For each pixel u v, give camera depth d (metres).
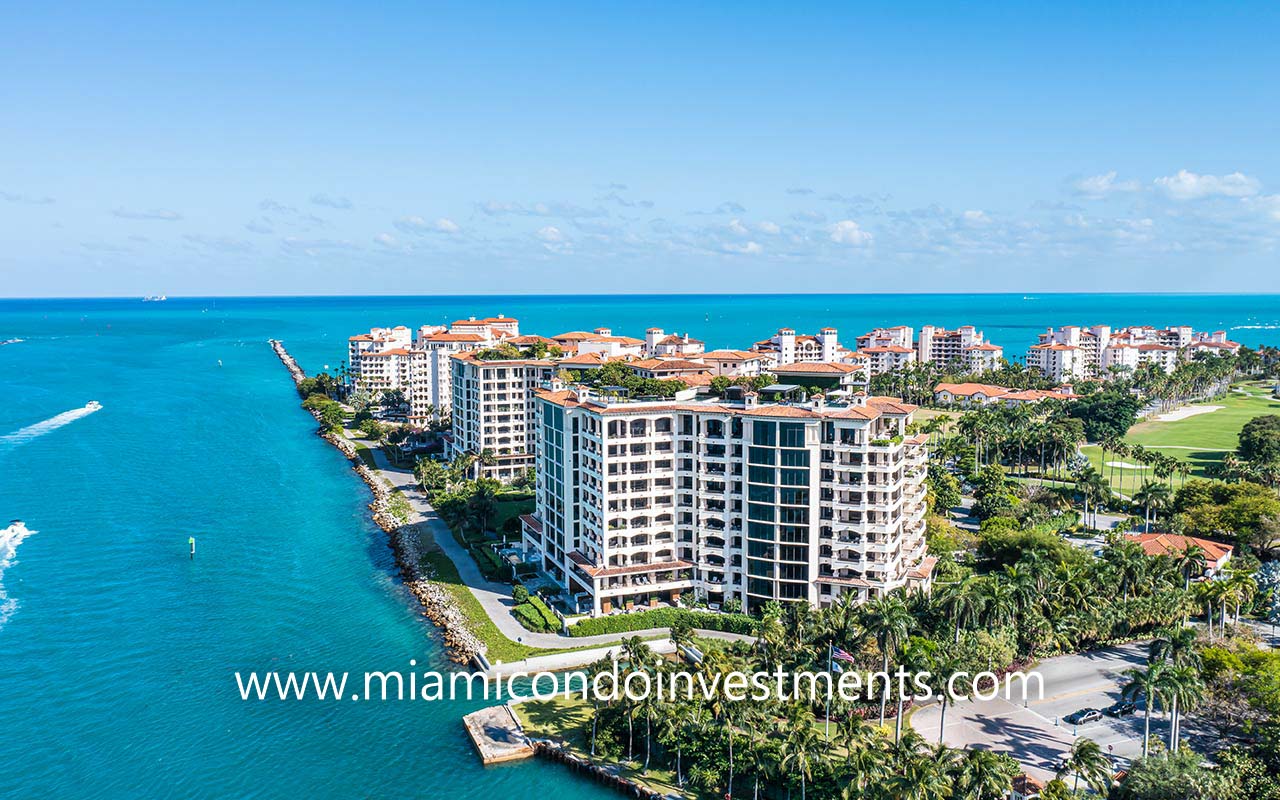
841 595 141.50
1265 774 98.56
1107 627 137.50
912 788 86.44
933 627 129.00
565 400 163.25
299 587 167.50
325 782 105.38
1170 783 90.62
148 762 109.00
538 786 105.38
